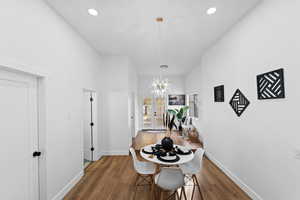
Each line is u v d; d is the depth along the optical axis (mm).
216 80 3283
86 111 3725
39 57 1818
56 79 2152
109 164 3445
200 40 3211
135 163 2354
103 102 4059
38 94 1919
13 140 1590
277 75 1711
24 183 1712
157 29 2721
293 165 1556
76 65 2736
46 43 1943
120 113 4078
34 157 1851
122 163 3498
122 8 2107
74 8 2088
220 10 2168
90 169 3191
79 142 2791
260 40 1976
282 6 1643
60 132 2230
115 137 4078
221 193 2297
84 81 3061
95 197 2229
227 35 2805
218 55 3188
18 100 1653
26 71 1618
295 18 1511
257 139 2061
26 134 1749
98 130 3822
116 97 4078
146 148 2537
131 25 2576
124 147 4074
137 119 6664
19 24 1544
